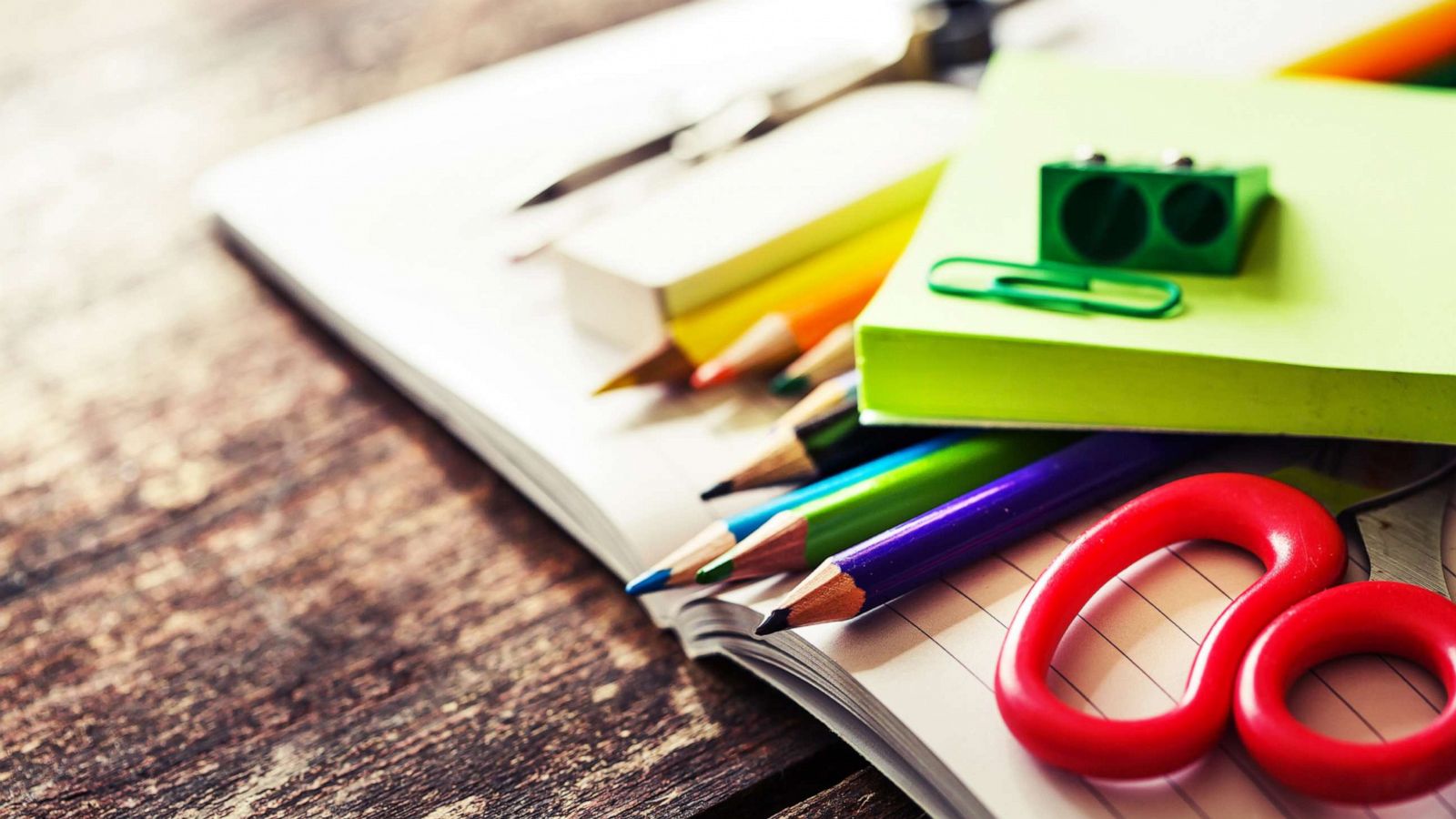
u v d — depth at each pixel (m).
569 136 0.84
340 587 0.58
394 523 0.61
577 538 0.57
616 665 0.52
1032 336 0.49
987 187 0.59
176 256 0.88
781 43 0.94
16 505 0.66
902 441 0.54
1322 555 0.42
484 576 0.58
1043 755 0.38
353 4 1.22
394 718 0.51
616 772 0.47
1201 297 0.51
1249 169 0.52
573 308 0.65
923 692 0.42
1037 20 0.89
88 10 1.26
